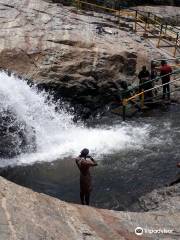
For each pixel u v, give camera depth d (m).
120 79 18.09
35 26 18.48
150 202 9.95
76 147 14.41
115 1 25.38
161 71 17.66
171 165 12.29
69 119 16.77
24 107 15.86
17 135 14.98
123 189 11.14
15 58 17.03
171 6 29.19
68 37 18.22
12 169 12.80
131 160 12.91
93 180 11.72
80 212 7.67
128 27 22.41
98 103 17.64
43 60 17.22
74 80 17.11
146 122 16.19
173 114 16.83
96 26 20.28
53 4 21.08
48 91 16.73
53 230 6.56
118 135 15.05
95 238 6.71
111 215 7.96
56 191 11.31
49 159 13.52
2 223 6.29
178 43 21.75
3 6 19.30
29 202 7.25
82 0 23.67
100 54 17.98
